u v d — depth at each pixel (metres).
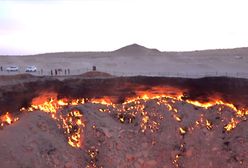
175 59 118.88
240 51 133.12
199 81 29.33
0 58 111.75
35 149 23.75
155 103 29.33
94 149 25.80
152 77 29.83
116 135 26.77
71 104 28.30
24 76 29.20
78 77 30.28
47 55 131.12
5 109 24.50
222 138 26.95
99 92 29.19
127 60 118.44
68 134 26.25
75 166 24.39
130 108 29.12
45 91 26.97
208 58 116.12
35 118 25.73
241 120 27.83
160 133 27.28
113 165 25.12
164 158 26.03
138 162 25.69
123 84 29.58
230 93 28.72
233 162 25.31
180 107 29.08
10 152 22.75
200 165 25.61
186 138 26.98
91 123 27.06
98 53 140.50
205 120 28.22
